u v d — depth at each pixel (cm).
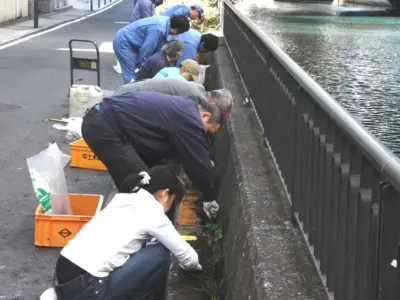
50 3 3397
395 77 1156
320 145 315
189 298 398
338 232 279
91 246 365
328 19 2353
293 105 381
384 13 2648
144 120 458
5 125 881
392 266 216
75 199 525
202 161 459
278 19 2262
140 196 380
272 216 378
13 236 522
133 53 890
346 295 266
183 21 835
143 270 371
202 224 523
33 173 500
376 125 831
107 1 5266
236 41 880
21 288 444
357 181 260
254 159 485
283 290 292
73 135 809
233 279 370
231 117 616
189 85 516
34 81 1241
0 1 2541
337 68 1247
